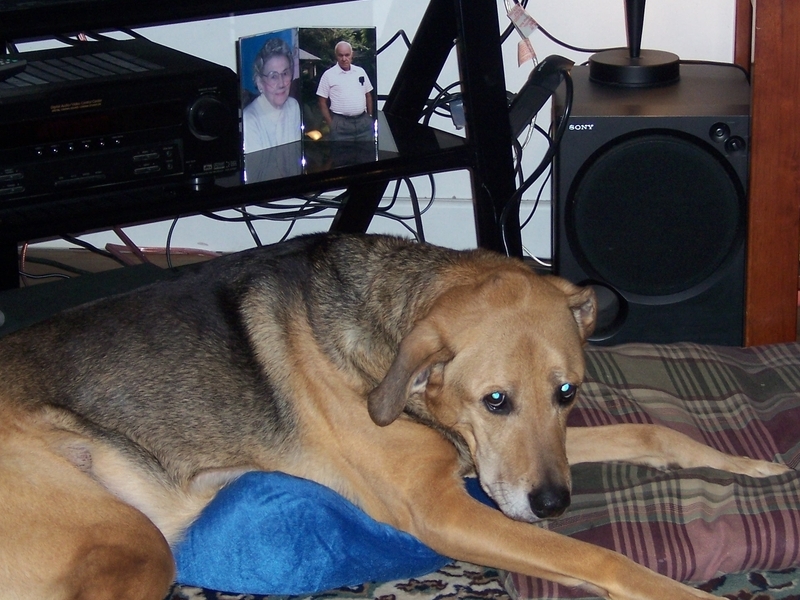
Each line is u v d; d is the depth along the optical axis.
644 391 2.16
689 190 2.24
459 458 1.93
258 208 2.67
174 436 1.90
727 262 2.28
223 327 1.93
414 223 2.68
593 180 2.25
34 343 1.90
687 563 1.88
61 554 1.81
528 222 2.64
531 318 1.83
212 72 2.11
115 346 1.90
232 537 1.88
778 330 2.29
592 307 1.92
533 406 1.82
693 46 2.56
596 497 1.97
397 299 1.92
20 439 1.84
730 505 1.94
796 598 1.87
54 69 2.12
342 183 2.23
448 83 2.62
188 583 1.91
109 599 1.80
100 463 1.87
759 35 2.16
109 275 2.24
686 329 2.31
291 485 1.89
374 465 1.91
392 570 1.91
